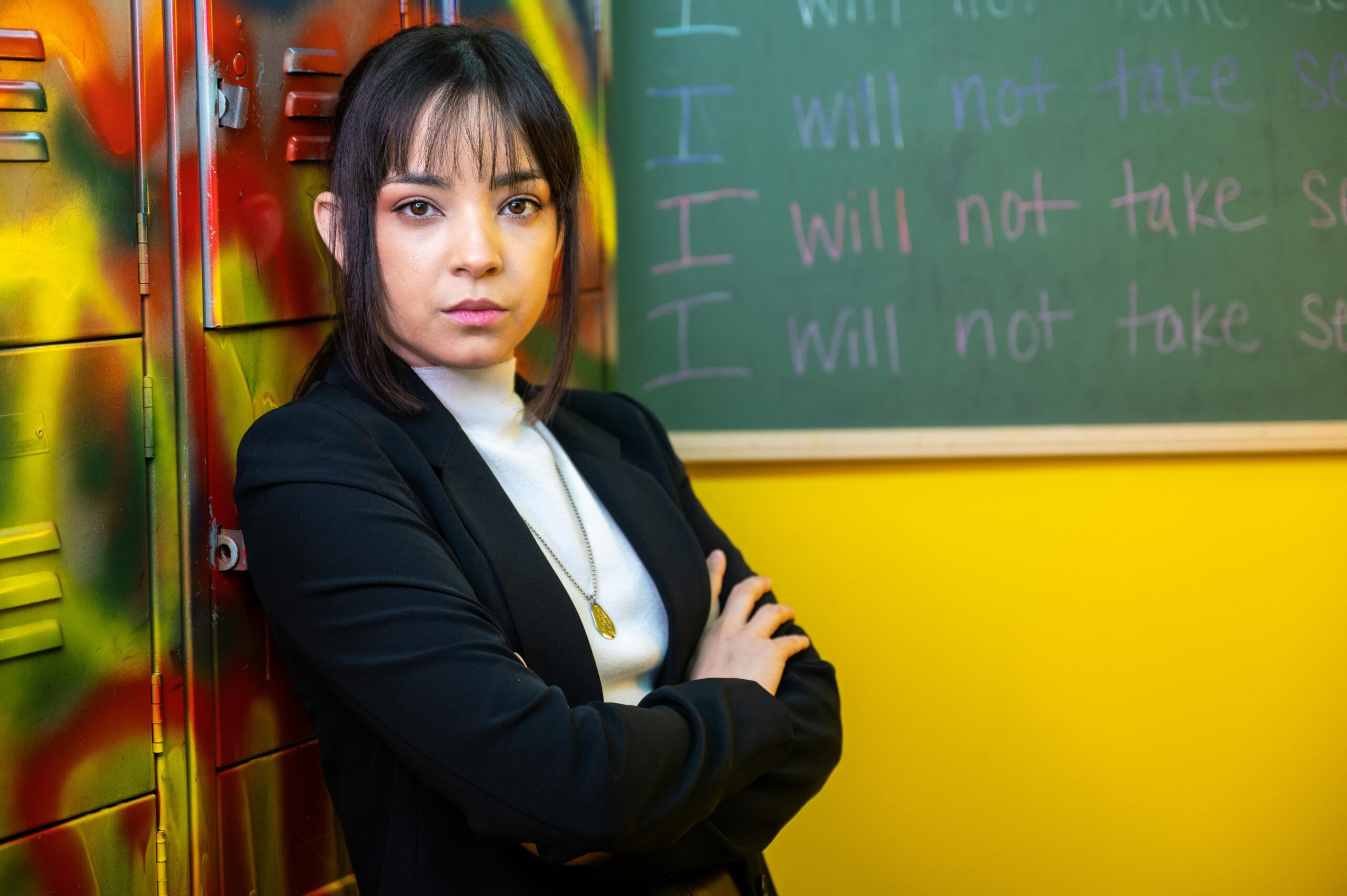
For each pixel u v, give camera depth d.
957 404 1.78
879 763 1.83
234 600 1.08
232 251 1.05
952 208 1.75
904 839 1.83
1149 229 1.74
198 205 1.03
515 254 0.98
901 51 1.74
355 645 0.85
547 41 1.54
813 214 1.77
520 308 0.99
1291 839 1.80
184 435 1.03
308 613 0.87
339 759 1.02
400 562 0.86
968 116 1.74
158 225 1.00
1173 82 1.72
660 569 1.10
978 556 1.80
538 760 0.82
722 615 1.17
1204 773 1.80
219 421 1.06
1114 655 1.80
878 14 1.73
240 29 1.05
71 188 0.94
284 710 1.13
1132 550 1.79
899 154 1.75
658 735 0.88
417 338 0.98
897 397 1.78
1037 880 1.83
